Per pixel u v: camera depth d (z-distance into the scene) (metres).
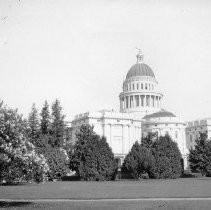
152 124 153.25
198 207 30.03
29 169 33.00
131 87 172.38
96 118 134.75
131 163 78.81
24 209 29.72
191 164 88.81
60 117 107.44
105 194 42.00
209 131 172.38
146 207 30.16
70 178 82.12
